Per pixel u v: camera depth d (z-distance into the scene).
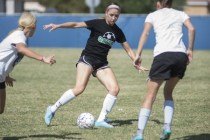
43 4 177.62
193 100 30.83
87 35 82.31
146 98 18.55
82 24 22.47
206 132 21.55
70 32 82.31
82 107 27.91
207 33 82.06
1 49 18.36
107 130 21.73
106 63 22.97
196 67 53.44
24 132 21.28
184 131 21.69
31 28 18.62
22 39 18.27
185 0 139.38
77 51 74.06
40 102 29.89
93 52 22.44
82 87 22.22
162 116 25.25
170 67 18.12
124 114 25.84
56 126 22.56
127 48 23.14
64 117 24.78
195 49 82.62
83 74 22.30
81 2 170.00
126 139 20.08
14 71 48.75
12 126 22.55
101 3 145.38
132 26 81.00
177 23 18.66
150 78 18.41
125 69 50.69
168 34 18.45
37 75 45.28
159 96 32.72
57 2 171.38
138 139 18.38
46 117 22.41
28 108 27.56
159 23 18.64
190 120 24.20
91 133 21.11
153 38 82.25
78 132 21.30
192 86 38.12
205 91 35.25
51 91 34.97
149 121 23.83
